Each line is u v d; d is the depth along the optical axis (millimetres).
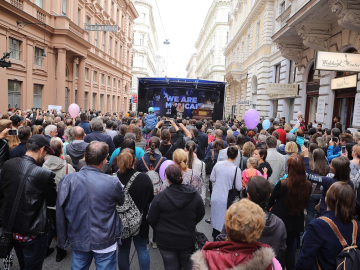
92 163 2711
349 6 7902
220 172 4016
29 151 2912
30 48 16562
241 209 1840
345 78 10203
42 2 17750
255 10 22656
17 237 2830
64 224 2637
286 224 3408
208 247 1849
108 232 2635
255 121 8539
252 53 24172
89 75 26078
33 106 17562
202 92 17844
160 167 4012
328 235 2211
